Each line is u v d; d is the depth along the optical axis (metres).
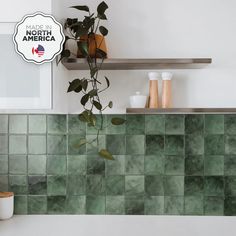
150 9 2.02
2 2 1.63
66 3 2.02
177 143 2.03
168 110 1.81
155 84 1.93
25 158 2.04
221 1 2.00
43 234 1.79
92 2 2.02
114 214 2.05
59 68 1.77
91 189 2.04
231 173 2.02
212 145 2.02
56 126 2.04
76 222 1.96
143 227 1.89
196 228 1.88
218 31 2.01
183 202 2.04
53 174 2.04
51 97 1.65
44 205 2.05
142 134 2.03
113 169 2.04
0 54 1.64
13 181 2.04
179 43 2.01
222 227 1.89
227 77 2.01
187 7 2.01
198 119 2.02
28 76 1.65
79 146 1.87
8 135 2.04
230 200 2.03
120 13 2.02
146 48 2.02
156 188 2.04
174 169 2.03
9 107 1.65
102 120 1.96
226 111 1.81
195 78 2.02
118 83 2.03
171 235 1.80
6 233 1.80
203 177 2.03
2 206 1.97
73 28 1.87
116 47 2.02
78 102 2.03
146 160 2.04
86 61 1.76
